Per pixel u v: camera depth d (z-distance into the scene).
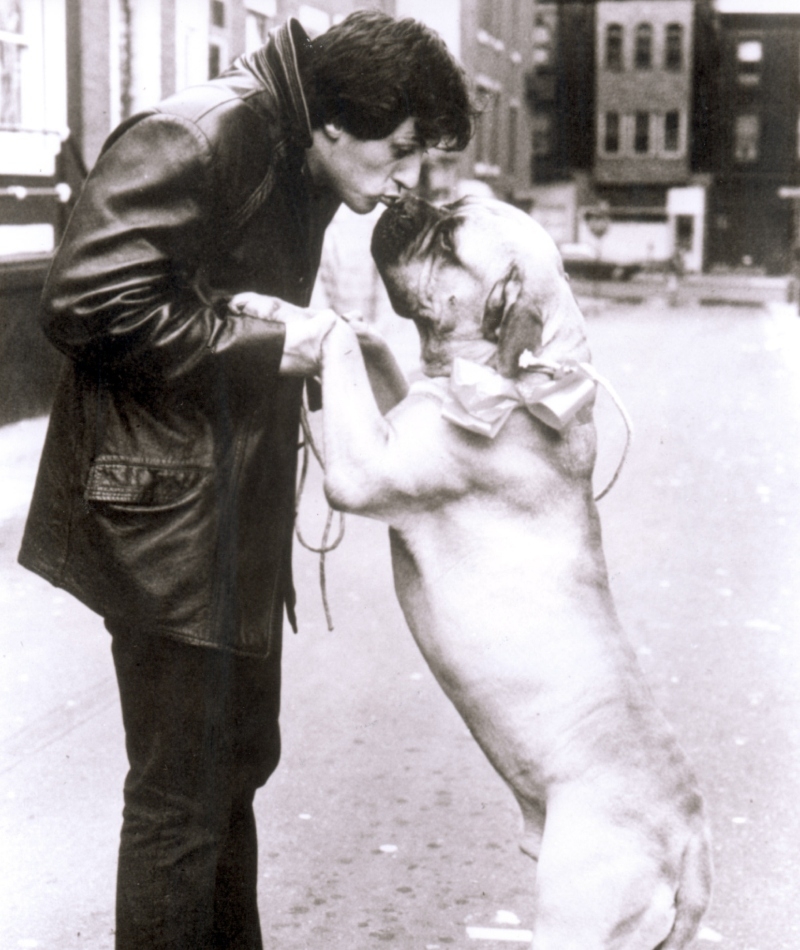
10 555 5.94
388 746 4.11
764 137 50.88
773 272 50.69
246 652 2.13
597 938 1.90
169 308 1.95
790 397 12.98
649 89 49.88
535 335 1.99
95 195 1.95
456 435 2.03
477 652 2.05
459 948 2.92
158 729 2.15
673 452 9.58
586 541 2.10
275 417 2.14
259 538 2.14
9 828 3.46
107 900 3.11
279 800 3.70
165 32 10.27
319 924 3.02
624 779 1.95
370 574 6.07
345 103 1.99
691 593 5.88
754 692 4.60
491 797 3.75
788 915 3.06
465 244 2.01
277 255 2.10
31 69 9.27
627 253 48.81
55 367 9.21
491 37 28.05
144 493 2.04
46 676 4.56
